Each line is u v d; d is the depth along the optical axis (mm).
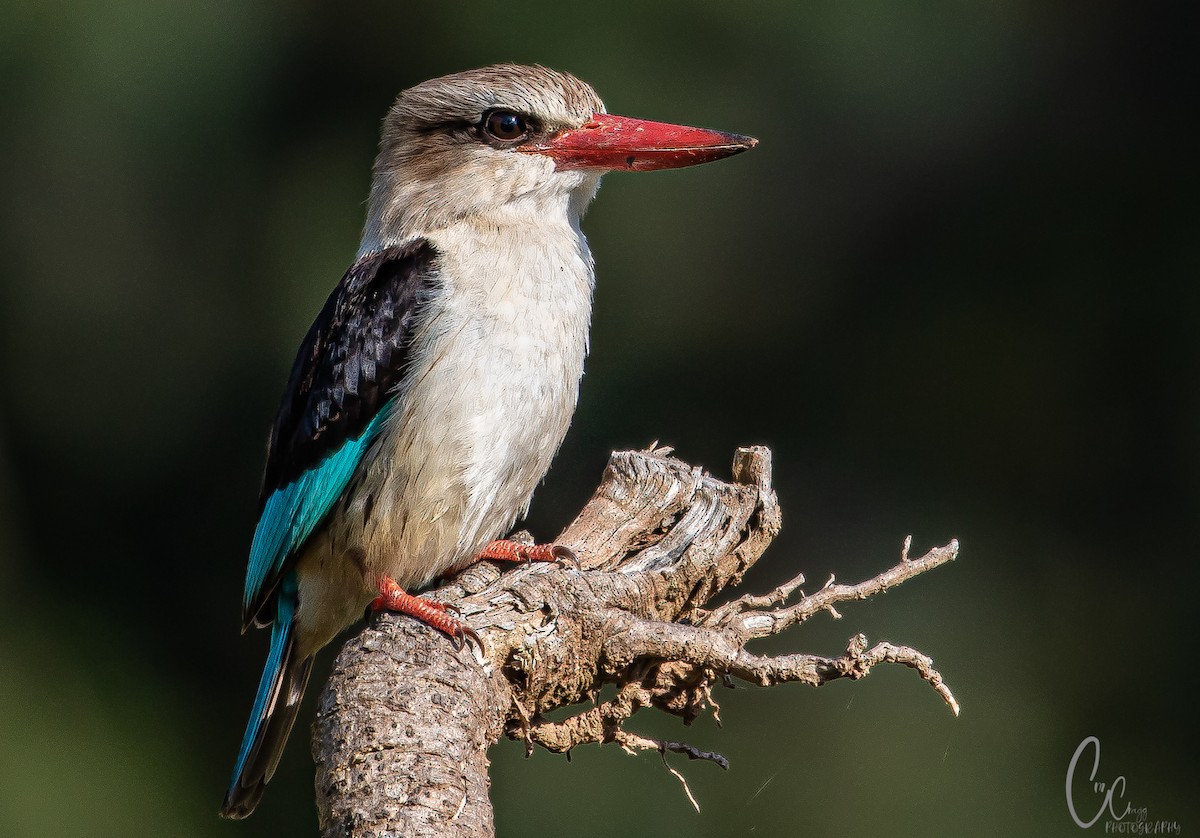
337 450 6809
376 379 6742
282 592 7160
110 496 13492
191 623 13289
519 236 7008
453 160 7316
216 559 13336
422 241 7062
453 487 6641
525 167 7254
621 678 5676
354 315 6875
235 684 13250
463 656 5273
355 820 4617
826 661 5371
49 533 13453
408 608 5469
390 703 4953
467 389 6586
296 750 12336
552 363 6793
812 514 12633
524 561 6734
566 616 5582
